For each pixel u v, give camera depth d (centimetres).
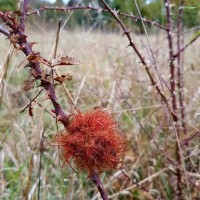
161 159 43
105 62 73
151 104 52
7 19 20
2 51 71
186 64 61
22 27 20
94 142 19
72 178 38
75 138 19
